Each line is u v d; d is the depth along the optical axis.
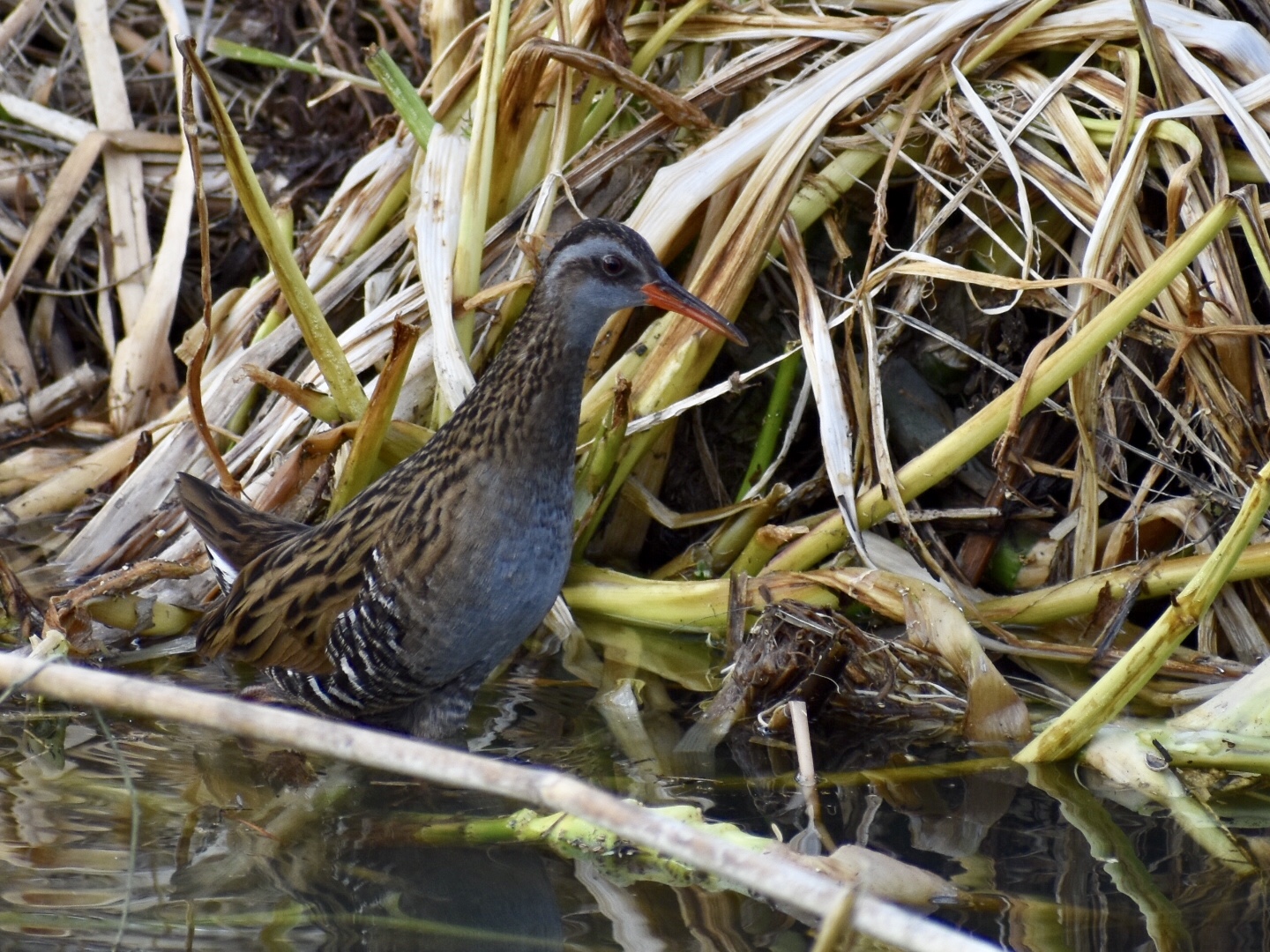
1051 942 4.54
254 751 6.12
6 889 4.82
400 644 6.32
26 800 5.55
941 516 7.53
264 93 10.51
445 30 8.91
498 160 8.16
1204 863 5.13
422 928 4.66
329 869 5.09
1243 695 6.16
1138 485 7.97
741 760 6.10
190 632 7.46
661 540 8.43
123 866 5.04
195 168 6.53
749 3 8.82
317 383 8.10
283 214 9.25
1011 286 6.84
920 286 7.81
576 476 7.72
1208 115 7.49
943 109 8.14
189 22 10.79
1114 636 7.12
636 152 8.57
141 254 9.75
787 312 8.46
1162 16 7.95
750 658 6.56
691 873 5.12
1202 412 7.45
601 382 7.88
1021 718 6.42
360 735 3.95
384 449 7.55
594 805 3.68
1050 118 7.89
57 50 11.04
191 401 7.16
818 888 3.48
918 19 8.02
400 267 8.66
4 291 9.38
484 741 6.27
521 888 4.98
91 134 9.92
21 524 8.41
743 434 8.57
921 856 5.17
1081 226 7.54
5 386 9.41
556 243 6.37
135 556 7.89
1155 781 5.84
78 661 6.99
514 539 6.24
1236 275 7.42
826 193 8.10
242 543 7.09
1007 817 5.54
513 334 6.34
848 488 7.09
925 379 8.41
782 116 7.86
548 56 7.75
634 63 8.45
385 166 8.83
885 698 6.70
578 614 7.79
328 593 6.46
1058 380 6.82
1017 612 7.39
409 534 6.25
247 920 4.69
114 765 5.91
